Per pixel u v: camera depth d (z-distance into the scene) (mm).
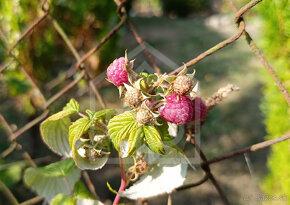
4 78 441
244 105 947
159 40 1721
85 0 591
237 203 562
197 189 612
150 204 580
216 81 1127
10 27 508
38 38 544
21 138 632
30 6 512
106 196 561
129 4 1797
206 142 785
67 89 233
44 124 163
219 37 1729
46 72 577
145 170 147
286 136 134
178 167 146
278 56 254
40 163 562
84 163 153
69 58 625
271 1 235
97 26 620
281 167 301
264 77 295
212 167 676
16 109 695
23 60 526
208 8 2686
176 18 2555
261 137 794
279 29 236
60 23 582
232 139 793
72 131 146
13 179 390
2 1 504
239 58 1317
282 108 278
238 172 654
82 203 181
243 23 130
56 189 204
